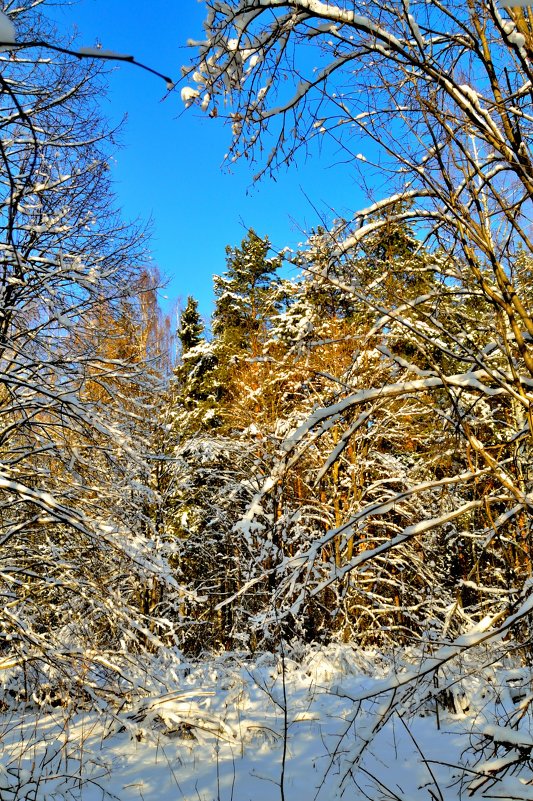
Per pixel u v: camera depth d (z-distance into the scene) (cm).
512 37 322
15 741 614
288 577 429
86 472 791
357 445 1278
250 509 429
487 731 367
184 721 608
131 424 816
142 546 716
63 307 771
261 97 376
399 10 344
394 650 911
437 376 396
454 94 329
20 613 696
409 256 441
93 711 718
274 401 1369
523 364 441
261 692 764
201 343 2197
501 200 346
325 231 430
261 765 529
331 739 577
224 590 1548
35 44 103
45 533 802
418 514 1108
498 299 354
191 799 461
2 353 718
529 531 444
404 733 577
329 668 862
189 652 1443
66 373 702
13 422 773
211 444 1395
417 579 1255
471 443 365
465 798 400
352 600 1273
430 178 351
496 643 470
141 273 864
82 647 682
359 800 429
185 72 348
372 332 448
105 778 515
